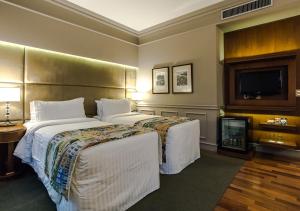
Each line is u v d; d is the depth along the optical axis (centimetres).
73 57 363
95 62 403
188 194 209
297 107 308
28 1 295
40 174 217
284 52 314
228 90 391
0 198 202
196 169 280
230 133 354
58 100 340
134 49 491
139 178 200
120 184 180
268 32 350
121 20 441
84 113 357
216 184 232
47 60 324
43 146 216
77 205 151
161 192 214
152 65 472
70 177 152
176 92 425
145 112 491
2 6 268
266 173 262
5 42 275
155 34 462
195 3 372
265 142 329
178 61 421
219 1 354
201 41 382
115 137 188
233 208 182
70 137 193
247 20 340
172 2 367
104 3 366
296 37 323
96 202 160
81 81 376
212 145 372
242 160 316
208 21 371
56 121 283
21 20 287
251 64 361
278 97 337
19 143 248
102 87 420
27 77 300
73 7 351
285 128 311
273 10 304
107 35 420
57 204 176
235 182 237
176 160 266
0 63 273
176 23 418
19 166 266
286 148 310
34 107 293
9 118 283
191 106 402
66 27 345
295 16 322
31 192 216
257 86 359
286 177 248
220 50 383
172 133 263
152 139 218
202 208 183
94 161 160
